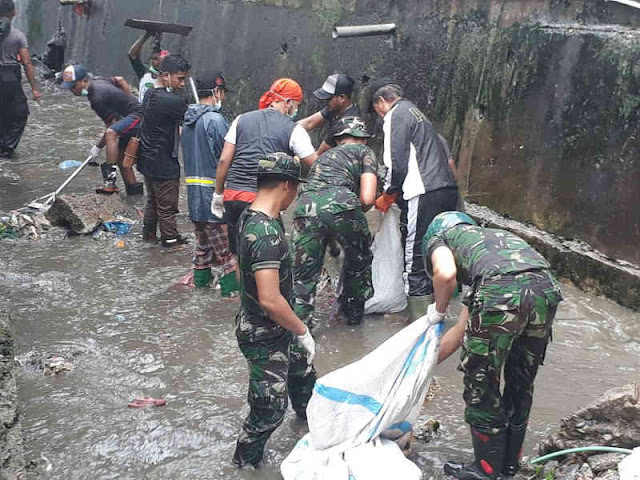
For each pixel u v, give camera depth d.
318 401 3.41
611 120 5.38
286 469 3.44
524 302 3.20
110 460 3.74
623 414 3.41
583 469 3.41
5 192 7.95
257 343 3.45
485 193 6.56
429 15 7.11
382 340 5.07
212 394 4.36
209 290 5.80
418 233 5.13
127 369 4.62
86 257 6.39
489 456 3.45
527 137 6.10
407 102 5.31
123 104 7.52
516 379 3.49
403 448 3.65
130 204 7.72
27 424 4.02
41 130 10.60
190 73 10.84
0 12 8.80
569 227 5.79
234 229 5.29
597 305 5.39
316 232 4.72
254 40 9.59
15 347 4.78
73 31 13.91
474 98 6.62
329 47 8.34
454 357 4.82
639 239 5.25
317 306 5.56
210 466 3.70
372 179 4.89
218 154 5.58
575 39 5.63
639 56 5.14
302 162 5.22
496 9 6.38
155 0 11.68
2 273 5.96
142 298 5.62
